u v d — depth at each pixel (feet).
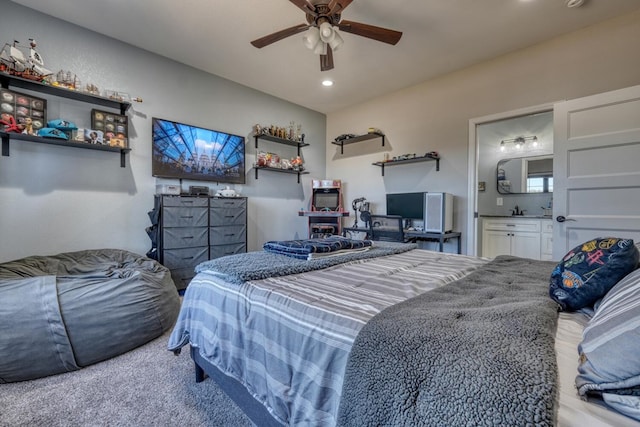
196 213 10.34
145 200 10.21
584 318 2.90
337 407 2.41
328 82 12.64
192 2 7.73
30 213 8.13
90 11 8.13
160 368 5.60
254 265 4.54
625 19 8.12
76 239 8.86
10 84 7.72
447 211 10.99
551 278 3.49
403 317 2.59
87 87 8.63
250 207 13.41
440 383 1.88
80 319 5.66
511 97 10.14
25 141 8.05
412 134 13.01
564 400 1.69
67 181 8.71
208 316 4.24
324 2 6.24
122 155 9.70
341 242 6.16
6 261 7.78
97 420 4.22
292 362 2.89
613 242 3.14
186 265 10.07
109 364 5.74
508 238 14.01
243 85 12.99
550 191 14.38
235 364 3.66
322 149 16.72
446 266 5.11
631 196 7.55
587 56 8.69
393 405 1.99
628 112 7.57
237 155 12.73
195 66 11.31
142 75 10.08
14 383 5.08
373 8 7.89
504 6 7.79
